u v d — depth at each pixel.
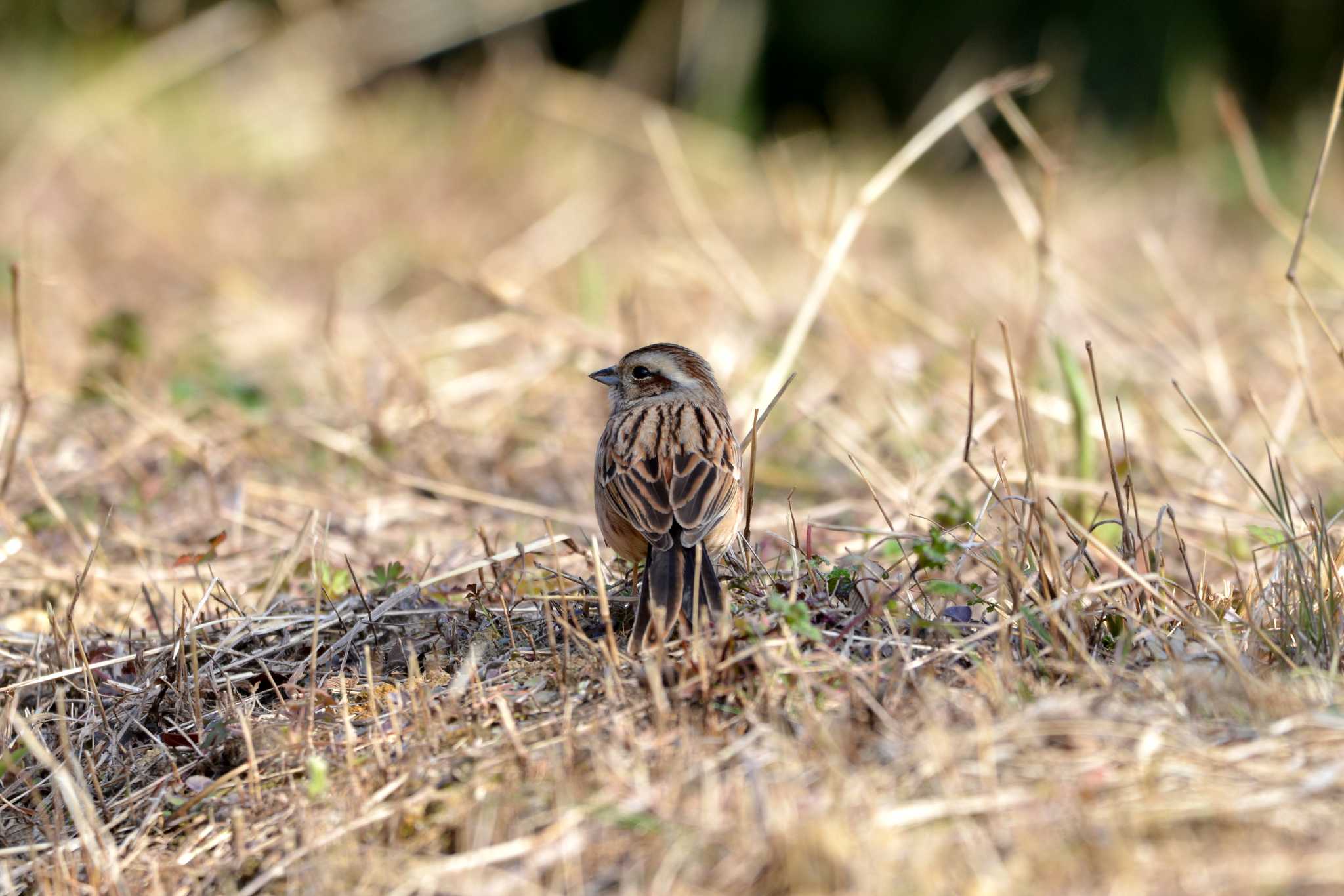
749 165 26.31
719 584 8.27
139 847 7.09
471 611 8.78
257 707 8.19
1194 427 13.13
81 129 24.55
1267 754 6.04
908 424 12.56
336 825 6.63
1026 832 5.54
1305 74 29.61
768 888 5.52
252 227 22.77
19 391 11.95
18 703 8.68
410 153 26.05
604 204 22.92
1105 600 7.82
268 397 14.80
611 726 6.89
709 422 9.12
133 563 11.13
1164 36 30.22
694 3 27.73
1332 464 12.30
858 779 6.00
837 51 31.72
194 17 30.31
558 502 12.49
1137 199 25.45
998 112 28.83
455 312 18.52
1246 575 9.52
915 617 7.62
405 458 13.31
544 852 5.96
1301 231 10.16
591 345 14.68
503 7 28.17
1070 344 13.67
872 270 19.83
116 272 20.70
